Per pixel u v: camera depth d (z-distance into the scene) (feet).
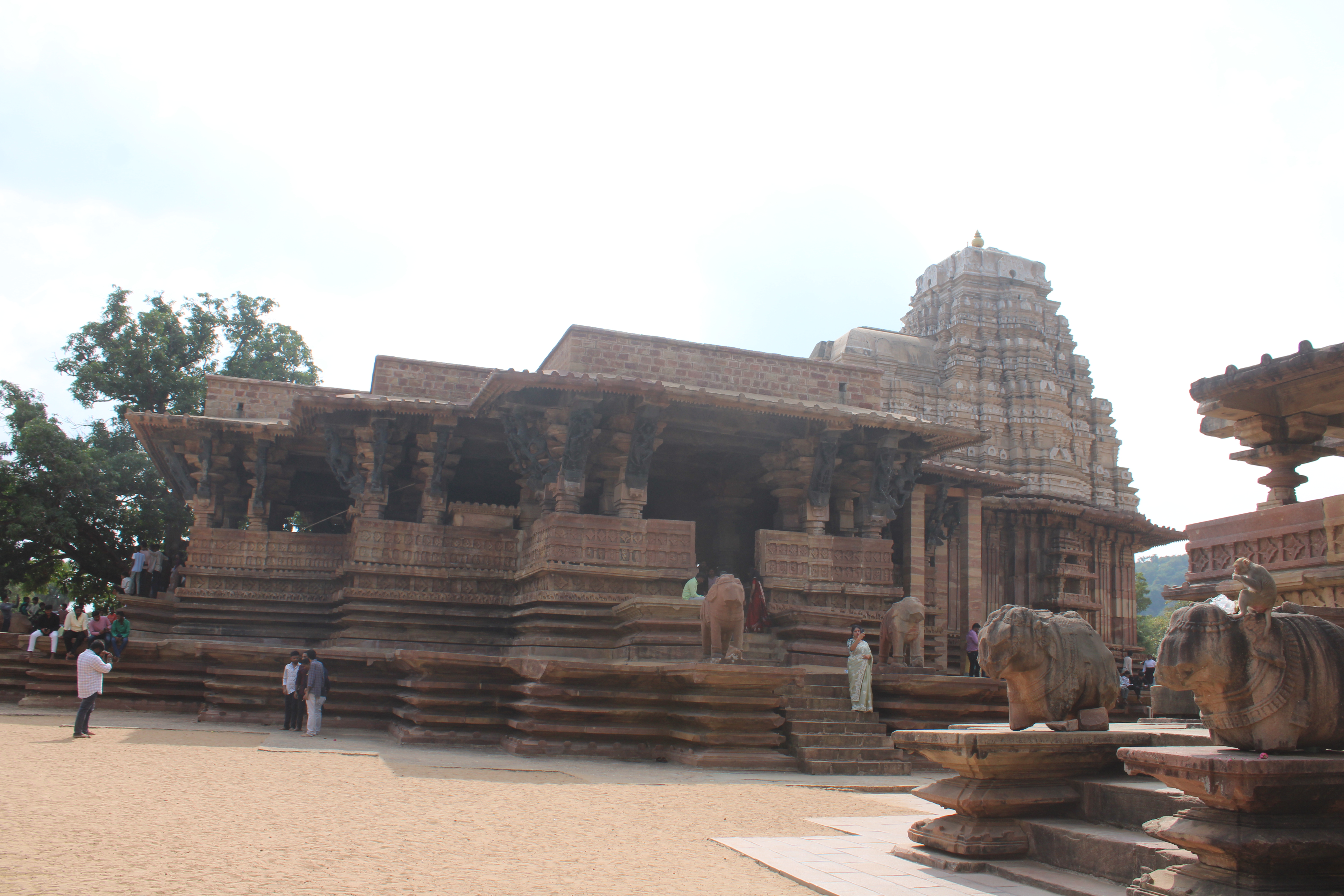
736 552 102.47
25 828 29.22
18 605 163.84
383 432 85.76
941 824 31.09
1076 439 150.30
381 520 85.15
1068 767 31.07
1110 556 131.95
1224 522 39.22
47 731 58.23
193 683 76.33
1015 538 121.29
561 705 60.70
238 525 102.83
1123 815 28.66
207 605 89.56
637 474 81.61
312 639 89.25
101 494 128.16
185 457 97.96
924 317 157.69
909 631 73.51
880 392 105.91
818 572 85.61
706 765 56.95
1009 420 143.64
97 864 25.30
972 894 25.96
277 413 100.37
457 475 104.88
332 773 46.14
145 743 54.80
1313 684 23.36
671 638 71.36
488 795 41.50
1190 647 23.80
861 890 26.17
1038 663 33.06
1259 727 23.47
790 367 93.86
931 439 90.53
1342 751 23.79
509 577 86.43
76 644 78.43
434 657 64.39
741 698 59.47
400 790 41.70
